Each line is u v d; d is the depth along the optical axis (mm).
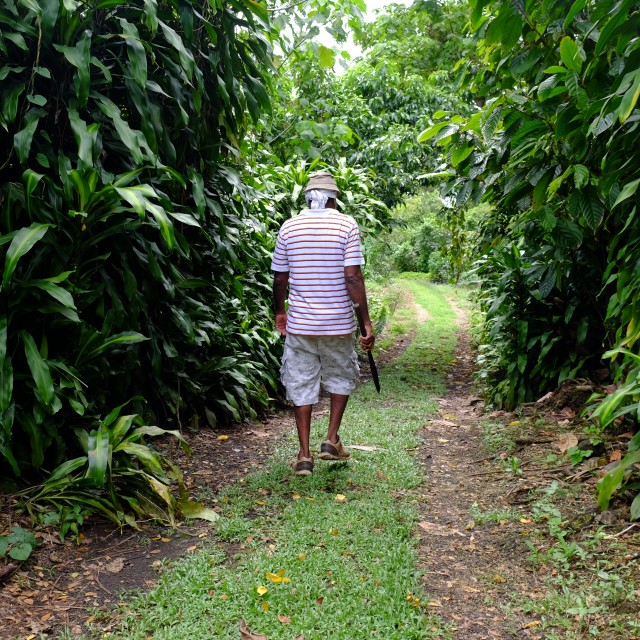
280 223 7145
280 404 6164
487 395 5906
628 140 2910
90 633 2230
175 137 4016
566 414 4684
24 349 2998
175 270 3895
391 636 2172
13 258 2729
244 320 5625
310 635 2182
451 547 2949
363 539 2912
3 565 2525
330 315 3766
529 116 3998
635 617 2240
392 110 11203
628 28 2408
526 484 3551
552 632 2219
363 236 8055
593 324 5105
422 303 15500
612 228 4152
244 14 4312
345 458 3939
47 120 3434
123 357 3896
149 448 3395
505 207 5156
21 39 3000
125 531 3020
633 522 2898
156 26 3354
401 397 6461
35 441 3025
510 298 5332
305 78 9086
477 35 4105
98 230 3480
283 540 2922
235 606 2352
